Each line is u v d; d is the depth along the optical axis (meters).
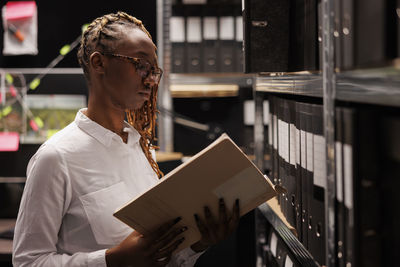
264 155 2.02
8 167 3.19
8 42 3.82
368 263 0.88
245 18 1.55
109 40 1.33
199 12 3.88
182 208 1.22
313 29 1.19
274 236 1.86
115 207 1.38
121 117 1.46
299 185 1.35
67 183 1.33
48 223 1.31
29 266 1.29
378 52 0.80
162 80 4.02
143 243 1.25
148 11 4.07
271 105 1.80
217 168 1.15
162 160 2.95
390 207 0.81
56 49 4.01
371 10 0.83
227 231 1.25
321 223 1.15
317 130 1.16
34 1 3.97
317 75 1.15
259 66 1.56
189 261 1.50
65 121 3.23
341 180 0.96
